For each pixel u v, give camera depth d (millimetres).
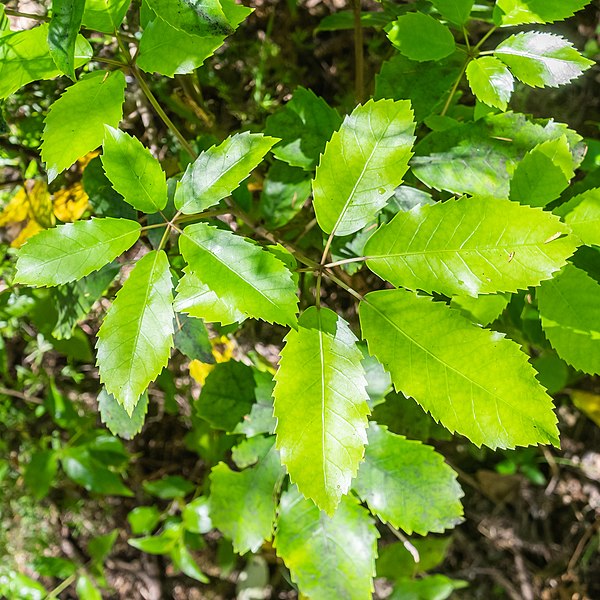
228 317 410
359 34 649
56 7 407
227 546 814
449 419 413
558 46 483
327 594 522
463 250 411
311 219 670
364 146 432
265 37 731
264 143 431
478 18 631
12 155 650
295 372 410
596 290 476
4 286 701
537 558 918
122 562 928
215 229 414
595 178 573
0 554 824
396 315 422
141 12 454
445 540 767
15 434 833
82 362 824
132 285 419
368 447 538
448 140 530
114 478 748
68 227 425
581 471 882
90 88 452
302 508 537
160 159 711
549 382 727
